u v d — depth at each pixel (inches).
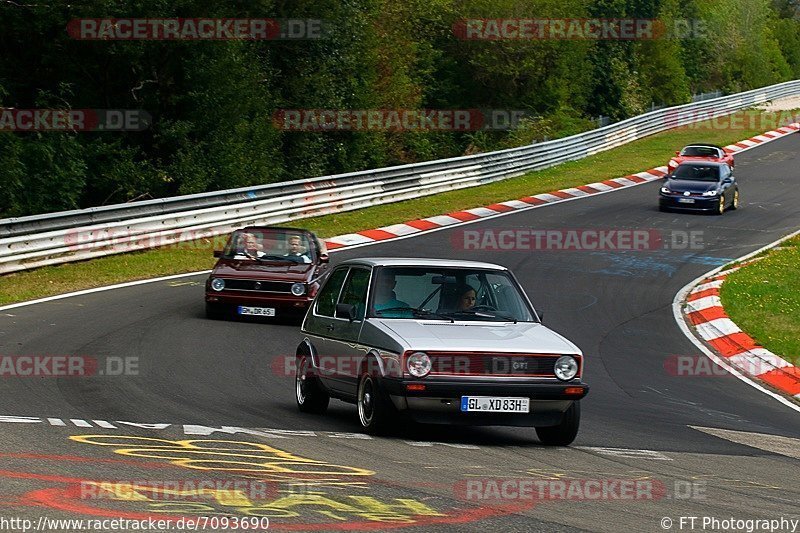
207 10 3622.0
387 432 1048.2
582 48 6210.6
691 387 1594.5
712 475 944.3
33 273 2210.9
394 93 5083.7
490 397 1008.9
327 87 4500.5
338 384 1129.4
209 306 1866.4
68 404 1136.8
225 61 3722.9
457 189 3969.0
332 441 995.9
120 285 2176.4
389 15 5182.1
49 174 3235.7
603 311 2236.7
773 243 3213.6
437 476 851.4
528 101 6063.0
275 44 4389.8
